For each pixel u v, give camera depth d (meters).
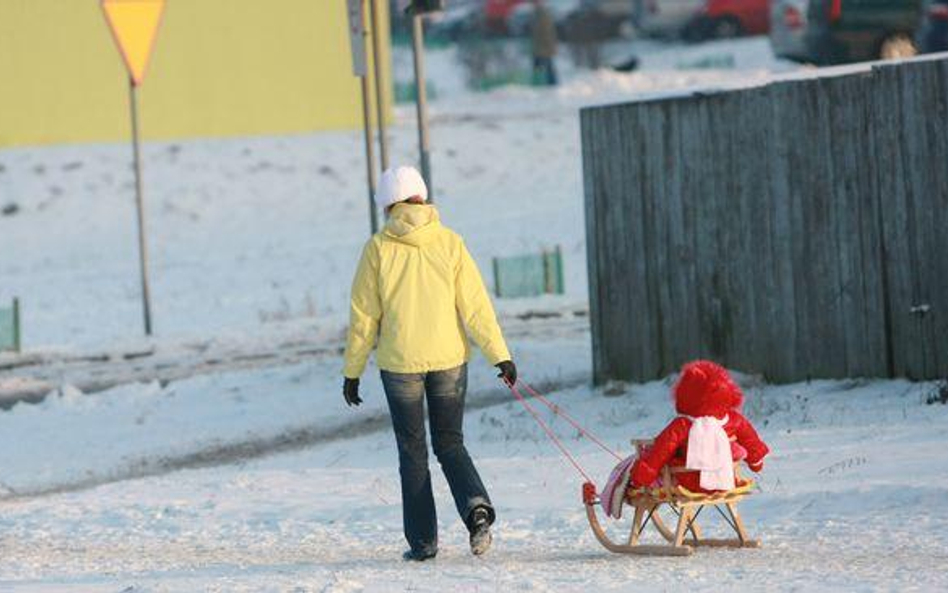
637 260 60.94
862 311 53.91
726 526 33.62
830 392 53.22
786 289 56.09
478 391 63.91
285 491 44.28
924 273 52.06
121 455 55.25
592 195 62.47
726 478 29.72
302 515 39.59
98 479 51.53
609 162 61.72
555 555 31.50
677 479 30.05
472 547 31.48
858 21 120.31
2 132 151.75
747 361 57.53
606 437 50.38
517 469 44.59
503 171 150.38
